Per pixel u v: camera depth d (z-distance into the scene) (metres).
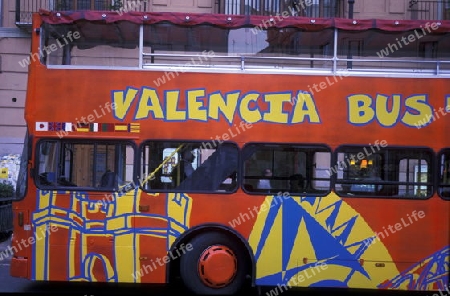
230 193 7.05
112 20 7.04
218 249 7.11
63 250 6.98
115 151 7.09
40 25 7.13
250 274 7.16
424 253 6.99
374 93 7.16
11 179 15.09
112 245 6.99
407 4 16.02
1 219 11.52
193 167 7.11
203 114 7.14
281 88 7.18
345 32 7.23
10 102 15.73
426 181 7.09
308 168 7.10
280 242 7.01
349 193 7.06
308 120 7.14
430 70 7.45
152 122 7.11
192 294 7.21
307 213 7.03
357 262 6.98
